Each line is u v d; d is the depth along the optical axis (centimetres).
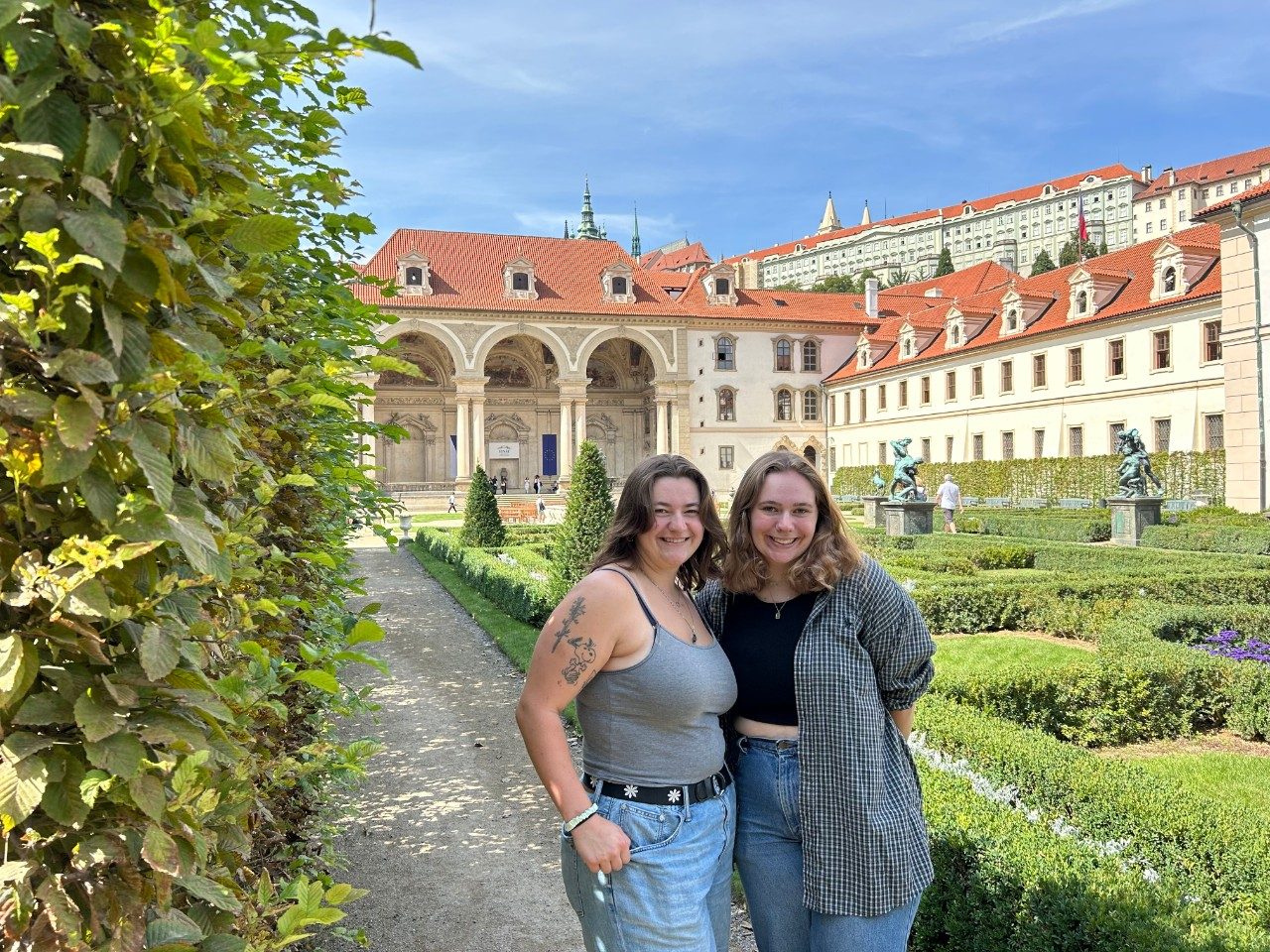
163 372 145
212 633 186
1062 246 12388
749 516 281
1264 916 364
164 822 144
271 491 265
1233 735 725
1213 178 10812
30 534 144
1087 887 332
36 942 130
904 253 14012
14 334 134
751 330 5181
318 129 313
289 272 413
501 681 973
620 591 251
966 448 4128
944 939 388
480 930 449
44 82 133
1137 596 1215
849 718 260
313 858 384
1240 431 2517
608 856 238
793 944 274
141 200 154
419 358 5275
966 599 1163
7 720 135
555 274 4956
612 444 5669
